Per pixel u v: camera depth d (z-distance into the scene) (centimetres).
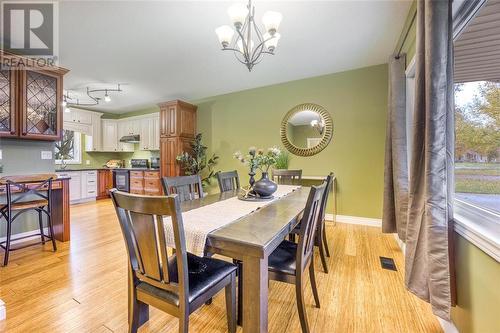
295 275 134
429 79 127
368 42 282
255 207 171
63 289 184
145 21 237
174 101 478
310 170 396
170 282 108
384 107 346
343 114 371
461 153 143
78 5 212
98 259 238
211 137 504
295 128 408
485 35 136
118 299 171
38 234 274
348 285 192
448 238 127
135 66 347
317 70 367
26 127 271
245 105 461
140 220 106
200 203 186
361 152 360
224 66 350
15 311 158
